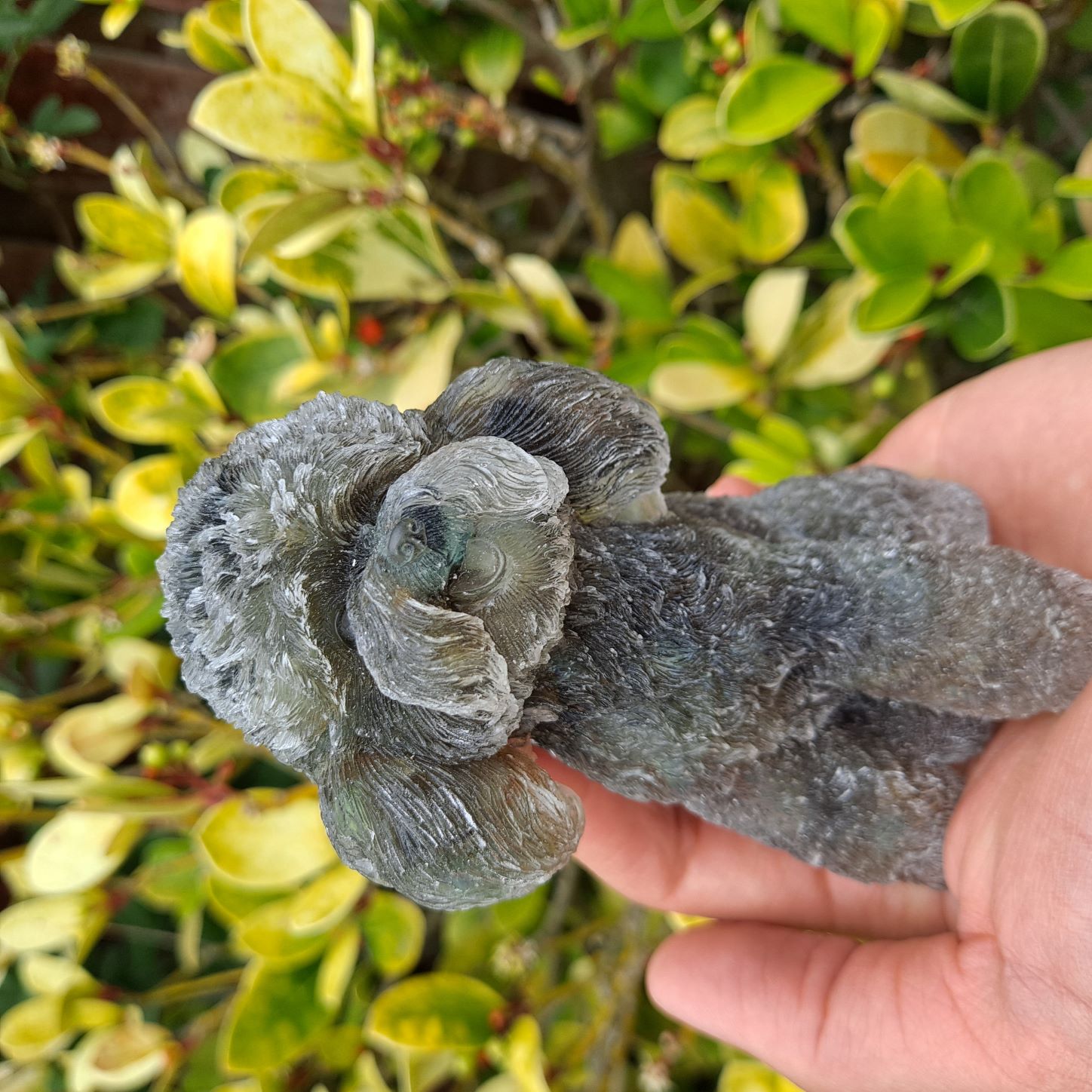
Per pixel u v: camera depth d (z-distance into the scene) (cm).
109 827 22
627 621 13
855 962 17
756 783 15
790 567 14
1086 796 14
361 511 12
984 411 19
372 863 12
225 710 12
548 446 13
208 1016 24
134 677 22
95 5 24
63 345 25
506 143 22
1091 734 14
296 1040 21
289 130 18
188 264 21
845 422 24
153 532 22
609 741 14
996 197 18
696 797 15
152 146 26
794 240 22
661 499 14
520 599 12
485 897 12
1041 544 19
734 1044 18
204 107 18
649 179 28
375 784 12
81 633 25
